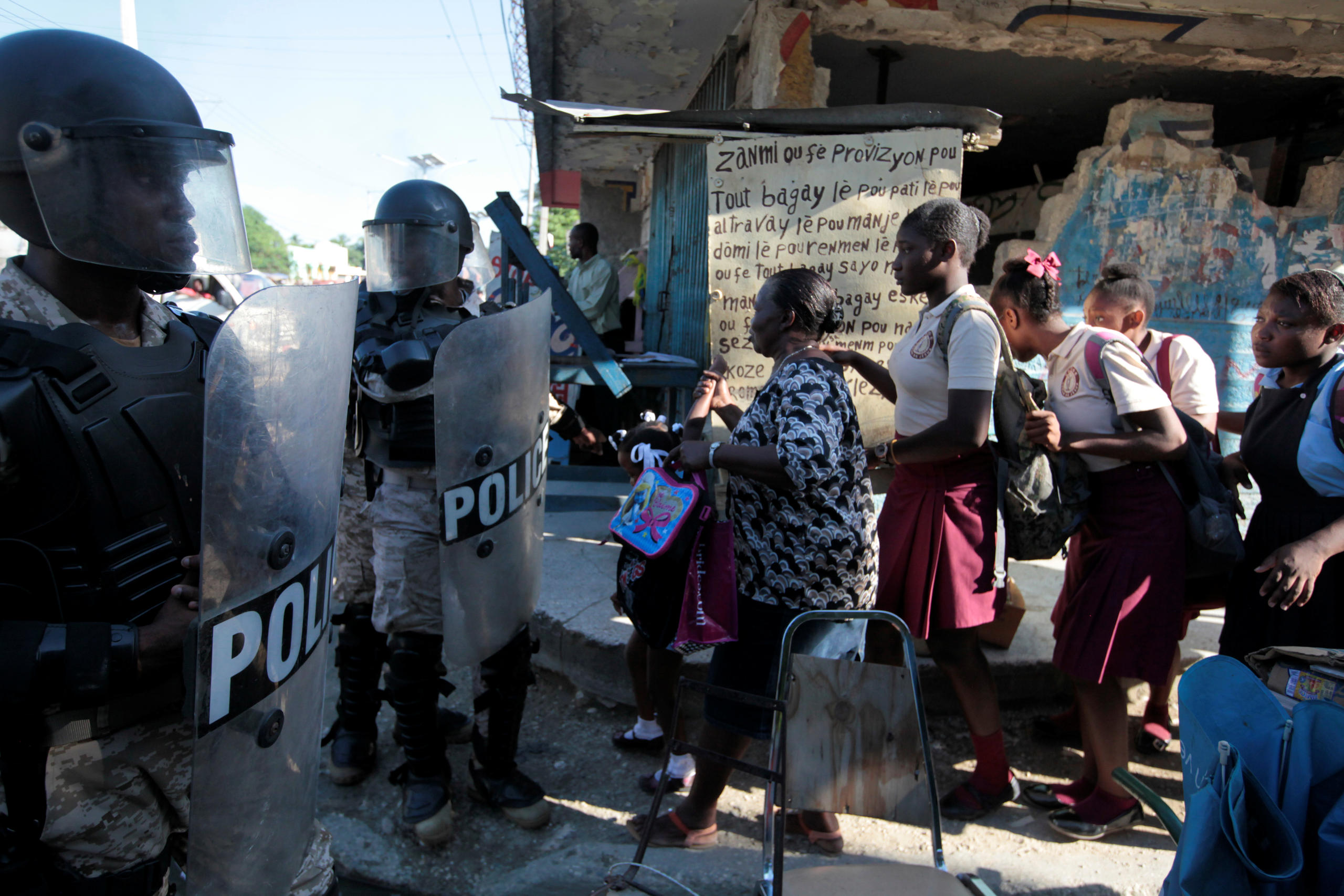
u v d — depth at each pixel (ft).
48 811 4.19
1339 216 17.38
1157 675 8.04
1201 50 15.55
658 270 25.26
